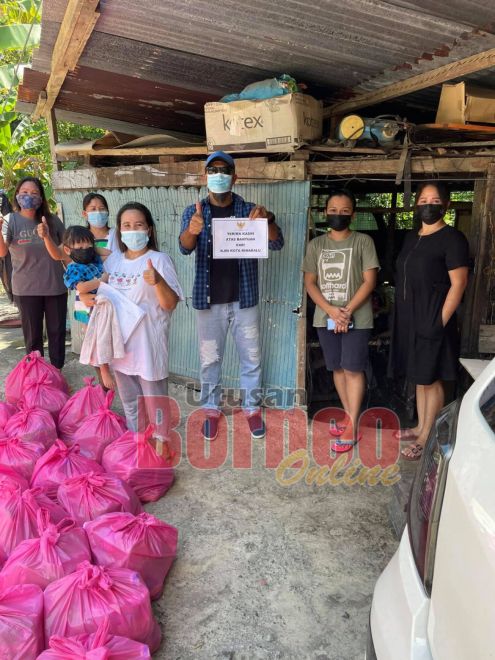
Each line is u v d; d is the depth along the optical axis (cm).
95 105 513
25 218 434
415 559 132
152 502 307
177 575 250
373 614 138
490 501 101
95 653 160
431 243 313
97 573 195
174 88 440
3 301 868
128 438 315
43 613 189
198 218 323
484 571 96
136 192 484
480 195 357
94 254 325
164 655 208
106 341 304
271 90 358
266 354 429
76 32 309
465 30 283
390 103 467
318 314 367
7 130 797
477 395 135
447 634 107
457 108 351
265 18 288
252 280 365
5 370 516
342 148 371
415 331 323
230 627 221
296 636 217
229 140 382
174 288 306
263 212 341
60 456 288
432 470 132
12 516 233
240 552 265
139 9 288
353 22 284
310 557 262
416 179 362
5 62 783
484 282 361
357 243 345
